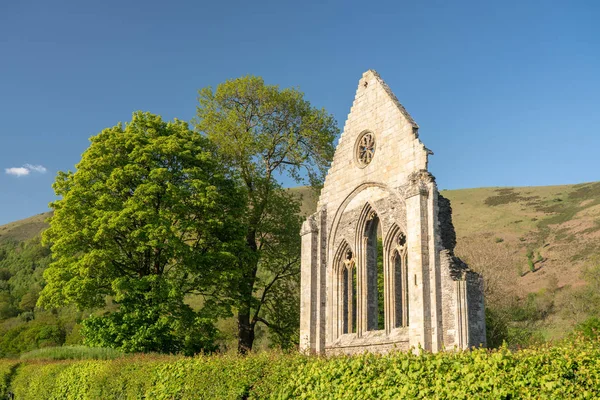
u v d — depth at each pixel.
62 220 35.19
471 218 132.75
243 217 42.19
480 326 24.16
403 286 27.61
